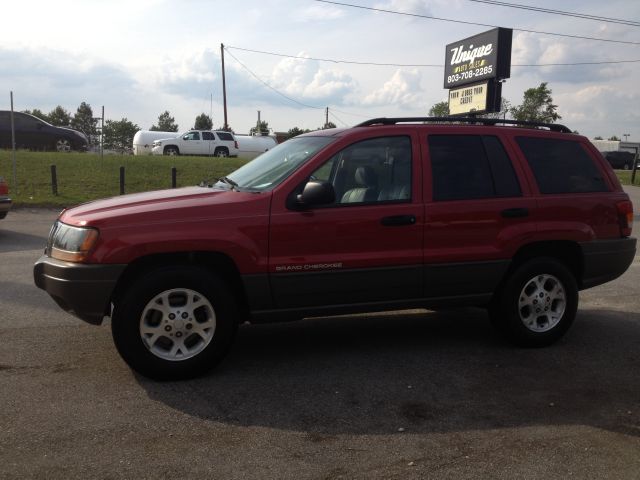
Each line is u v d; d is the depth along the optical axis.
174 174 19.55
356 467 3.34
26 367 4.75
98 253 4.35
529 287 5.44
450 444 3.63
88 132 89.81
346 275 4.82
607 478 3.28
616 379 4.76
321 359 5.11
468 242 5.15
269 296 4.71
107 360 4.94
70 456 3.39
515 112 47.19
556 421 3.98
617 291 7.93
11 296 7.01
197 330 4.57
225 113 48.72
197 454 3.45
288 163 5.06
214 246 4.51
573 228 5.50
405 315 6.57
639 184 32.34
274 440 3.64
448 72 32.03
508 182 5.36
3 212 12.16
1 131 28.77
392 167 5.07
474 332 5.98
